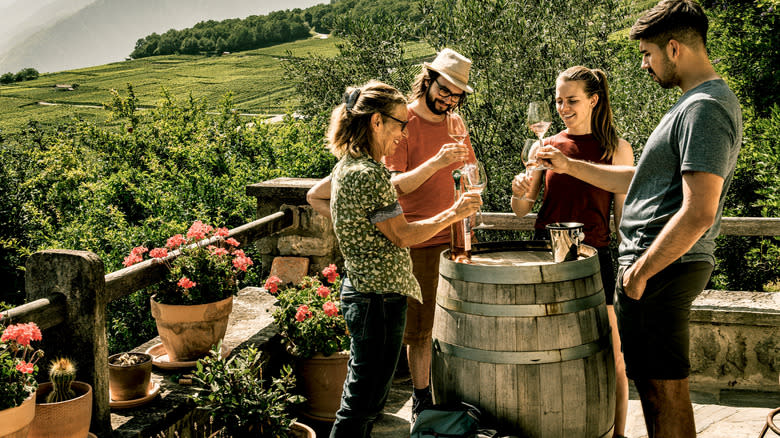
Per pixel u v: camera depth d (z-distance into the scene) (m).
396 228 2.40
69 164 23.62
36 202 21.28
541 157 2.79
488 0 8.59
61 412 2.44
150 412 2.90
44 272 2.68
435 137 3.29
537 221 3.11
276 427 2.94
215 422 3.15
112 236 13.16
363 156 2.44
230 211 13.76
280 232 4.71
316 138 14.63
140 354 3.05
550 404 2.42
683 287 2.29
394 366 2.57
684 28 2.18
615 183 2.75
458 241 2.82
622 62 9.27
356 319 2.49
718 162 2.07
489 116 8.62
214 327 3.29
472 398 2.52
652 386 2.41
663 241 2.15
